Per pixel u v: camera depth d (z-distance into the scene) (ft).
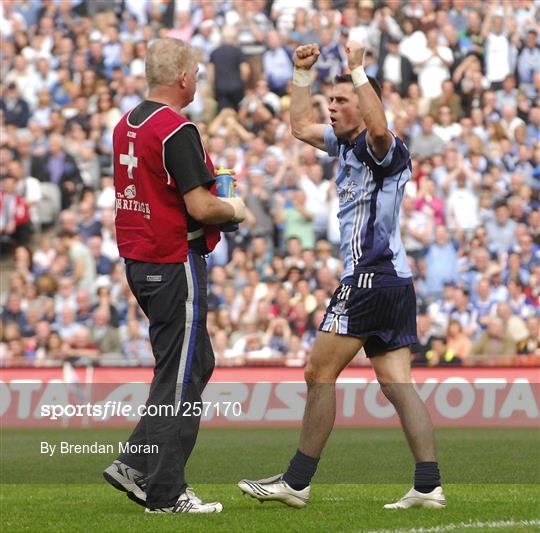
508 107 183.62
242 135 178.50
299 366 131.75
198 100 184.34
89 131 181.27
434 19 188.44
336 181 55.88
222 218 52.31
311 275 156.56
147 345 153.38
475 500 57.67
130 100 184.65
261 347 149.69
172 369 52.39
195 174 51.44
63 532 45.78
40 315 157.48
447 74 185.37
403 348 55.01
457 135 176.55
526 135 181.16
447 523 47.73
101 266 165.37
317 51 60.03
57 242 166.61
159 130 51.72
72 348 153.79
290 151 172.35
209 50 190.29
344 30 187.62
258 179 168.96
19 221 173.99
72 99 186.09
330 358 54.08
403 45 186.09
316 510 52.85
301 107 60.75
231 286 154.92
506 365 136.67
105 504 57.62
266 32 190.29
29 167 177.06
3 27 193.16
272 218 167.02
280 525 46.83
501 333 151.64
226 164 172.55
